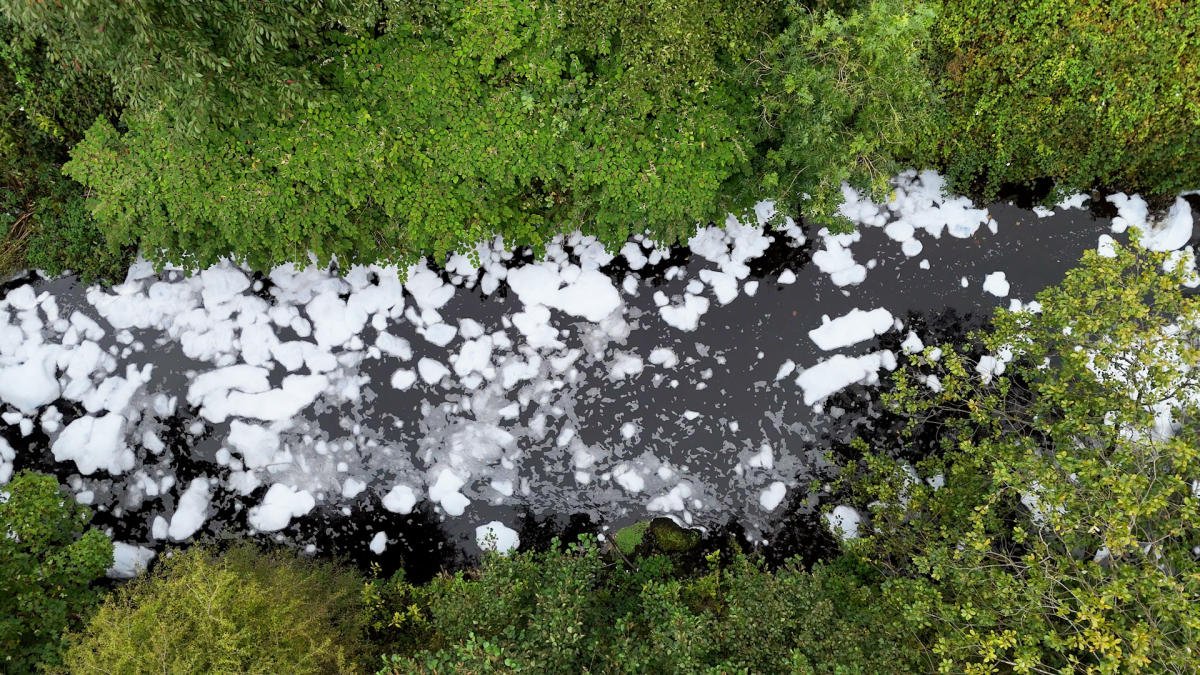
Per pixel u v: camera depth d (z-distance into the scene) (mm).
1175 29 4797
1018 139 5496
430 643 5102
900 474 5238
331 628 4957
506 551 5844
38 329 6047
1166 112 5164
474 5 4488
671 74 4375
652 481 6055
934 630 4270
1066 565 3555
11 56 4824
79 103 5137
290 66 4203
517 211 5535
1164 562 3639
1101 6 4793
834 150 4668
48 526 4516
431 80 4633
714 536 5980
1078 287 4195
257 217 4879
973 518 3941
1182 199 5953
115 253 5492
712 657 4258
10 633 4160
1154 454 3584
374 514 6020
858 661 3965
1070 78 5035
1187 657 3027
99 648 3961
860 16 3982
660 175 4875
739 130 4953
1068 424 4035
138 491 5961
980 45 5109
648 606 4832
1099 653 3611
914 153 5758
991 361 5961
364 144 4652
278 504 5977
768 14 4578
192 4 3459
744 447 6062
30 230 5895
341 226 5031
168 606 3904
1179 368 4293
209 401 6035
